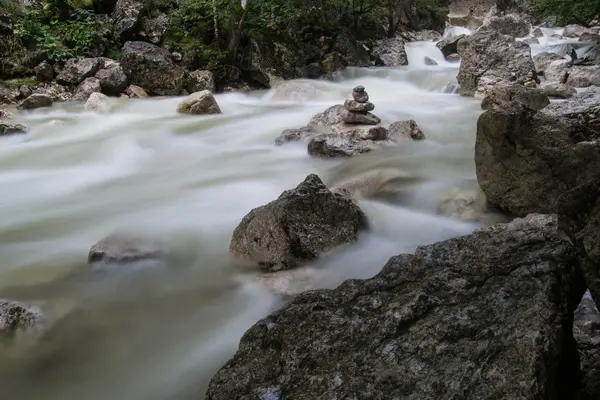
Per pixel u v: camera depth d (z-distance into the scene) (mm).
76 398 3553
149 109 13555
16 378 3734
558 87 13141
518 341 2426
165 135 11375
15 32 15086
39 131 11586
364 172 7945
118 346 4086
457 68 20922
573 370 2732
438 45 24781
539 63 16859
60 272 5340
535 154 5691
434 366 2486
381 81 18453
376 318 2947
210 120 12539
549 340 2410
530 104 11336
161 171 9125
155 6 17516
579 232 2660
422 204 6820
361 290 3350
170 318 4469
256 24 17797
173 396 3525
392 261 3615
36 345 4074
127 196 7875
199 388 3592
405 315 2875
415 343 2656
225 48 17141
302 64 18906
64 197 7938
